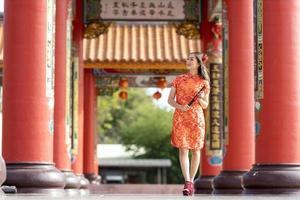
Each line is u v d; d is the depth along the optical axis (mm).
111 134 83438
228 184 23422
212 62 29672
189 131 17312
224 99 24688
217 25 29672
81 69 29922
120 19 30750
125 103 82750
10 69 17312
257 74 17578
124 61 36469
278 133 17047
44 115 17438
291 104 17062
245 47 23781
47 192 17125
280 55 17125
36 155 17328
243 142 23703
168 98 17531
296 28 17219
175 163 76312
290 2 17203
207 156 29703
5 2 17578
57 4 22656
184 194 17219
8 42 17375
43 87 17406
